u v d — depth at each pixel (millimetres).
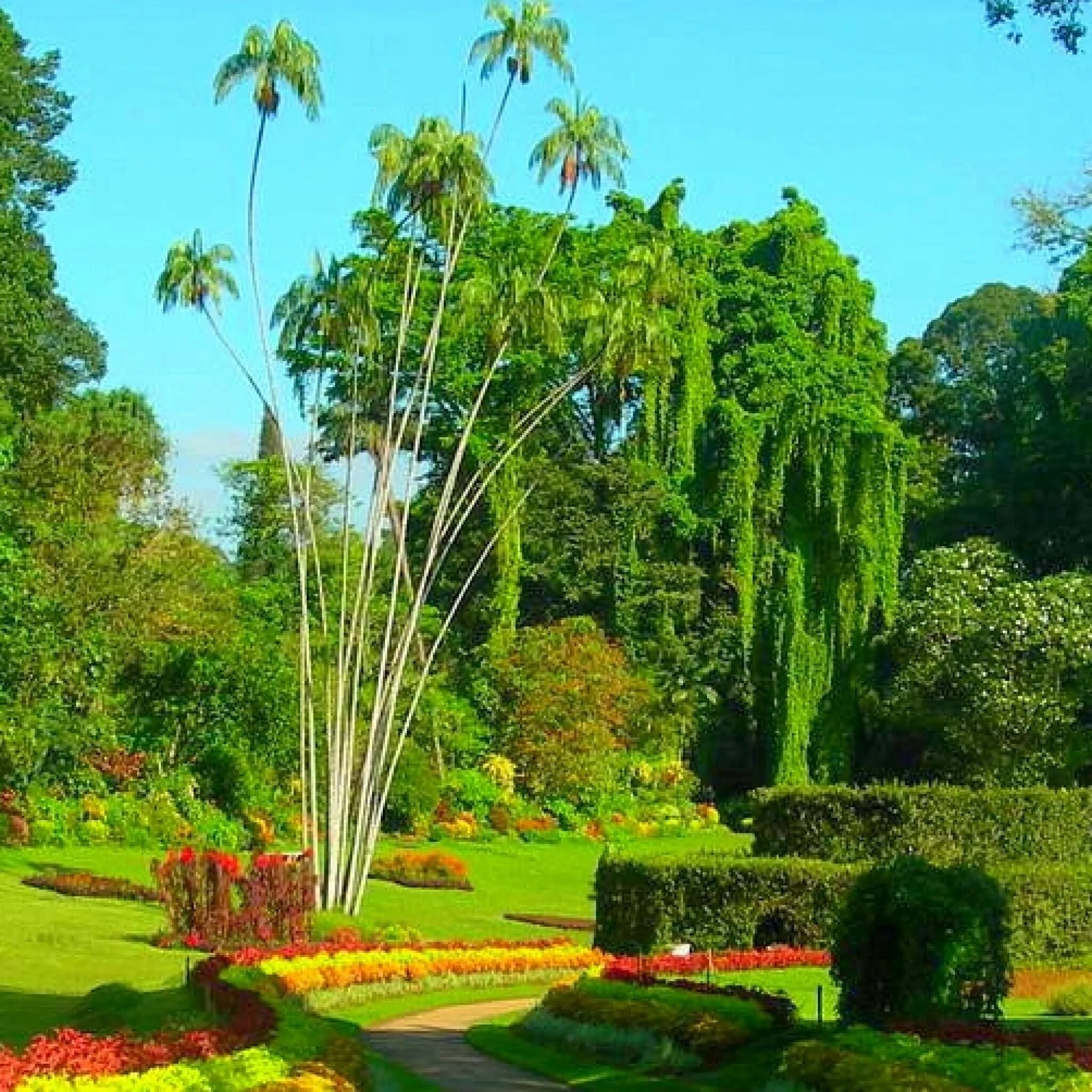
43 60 52969
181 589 45344
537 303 33562
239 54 31109
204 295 31422
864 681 61719
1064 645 48000
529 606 63375
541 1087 14891
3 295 40875
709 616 64125
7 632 38312
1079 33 15109
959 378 77812
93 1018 17516
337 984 21156
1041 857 27531
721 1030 16000
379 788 31875
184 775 42531
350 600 51062
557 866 45688
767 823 27938
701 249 66688
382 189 32656
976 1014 14766
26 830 37156
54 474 44281
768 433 63562
